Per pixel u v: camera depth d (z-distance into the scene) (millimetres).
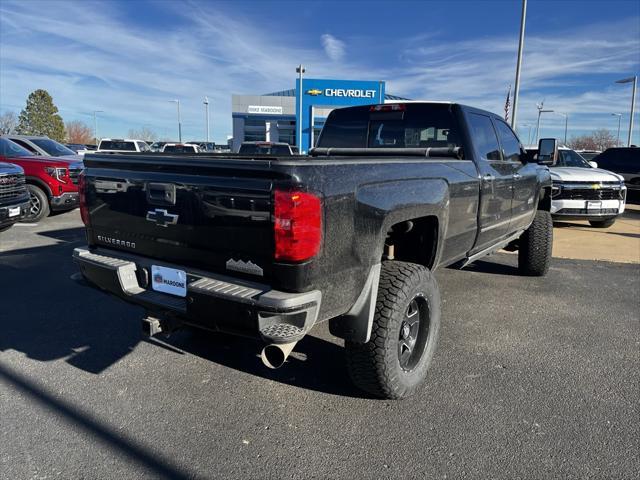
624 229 10922
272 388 3389
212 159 2639
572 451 2707
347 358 3039
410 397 3273
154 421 2980
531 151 5906
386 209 2834
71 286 5715
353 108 5062
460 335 4367
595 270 6914
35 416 3010
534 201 5793
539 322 4723
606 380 3539
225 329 2635
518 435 2855
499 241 5062
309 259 2422
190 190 2738
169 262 2955
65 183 10680
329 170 2531
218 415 3051
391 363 3000
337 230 2549
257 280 2561
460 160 3916
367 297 2812
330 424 2963
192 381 3479
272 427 2928
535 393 3344
